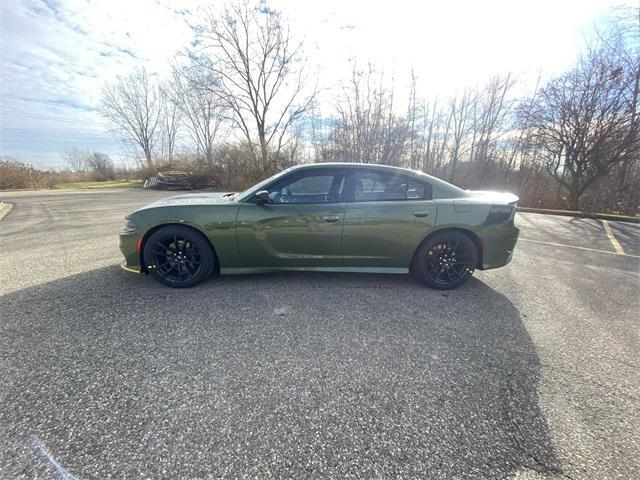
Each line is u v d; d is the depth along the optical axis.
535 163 12.99
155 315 2.62
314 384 1.82
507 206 3.26
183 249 3.19
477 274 3.91
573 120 10.80
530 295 3.27
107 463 1.30
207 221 3.09
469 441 1.46
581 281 3.73
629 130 9.83
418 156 17.09
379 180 3.24
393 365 2.03
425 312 2.81
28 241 5.28
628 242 6.03
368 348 2.21
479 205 3.22
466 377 1.93
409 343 2.30
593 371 2.02
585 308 2.98
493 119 14.71
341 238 3.19
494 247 3.28
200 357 2.05
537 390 1.83
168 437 1.43
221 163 22.88
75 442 1.39
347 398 1.72
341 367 1.99
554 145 11.51
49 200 13.38
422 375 1.93
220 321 2.54
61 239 5.44
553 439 1.48
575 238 6.40
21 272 3.62
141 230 3.10
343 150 17.88
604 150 10.33
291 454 1.37
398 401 1.70
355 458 1.36
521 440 1.47
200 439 1.43
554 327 2.59
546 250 5.30
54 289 3.12
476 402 1.71
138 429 1.47
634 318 2.78
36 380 1.79
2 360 1.97
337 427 1.52
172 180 22.25
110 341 2.21
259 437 1.45
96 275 3.52
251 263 3.24
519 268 4.22
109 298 2.93
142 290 3.13
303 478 1.27
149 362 1.99
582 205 11.08
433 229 3.21
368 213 3.15
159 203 3.36
